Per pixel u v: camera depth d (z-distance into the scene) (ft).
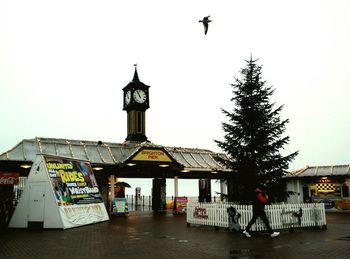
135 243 42.42
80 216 66.13
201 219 60.54
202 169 106.42
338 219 77.97
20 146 87.40
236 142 69.21
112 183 95.30
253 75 71.51
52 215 60.49
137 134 121.60
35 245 41.52
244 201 69.05
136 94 123.65
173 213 101.60
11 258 33.45
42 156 64.08
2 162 77.56
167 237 47.78
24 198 62.85
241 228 51.90
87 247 39.65
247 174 68.49
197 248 38.32
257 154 67.77
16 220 62.13
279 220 52.95
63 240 45.65
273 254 34.35
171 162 99.25
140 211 112.98
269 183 68.90
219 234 50.44
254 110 68.54
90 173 78.54
